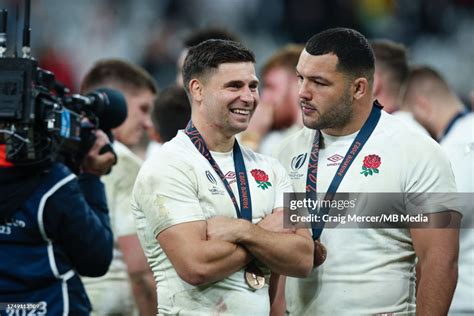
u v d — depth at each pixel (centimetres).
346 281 1541
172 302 1477
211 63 1474
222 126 1483
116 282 1992
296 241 1466
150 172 1486
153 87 2192
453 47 5416
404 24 5412
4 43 1565
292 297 1595
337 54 1530
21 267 1545
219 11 5409
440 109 2409
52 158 1539
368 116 1585
